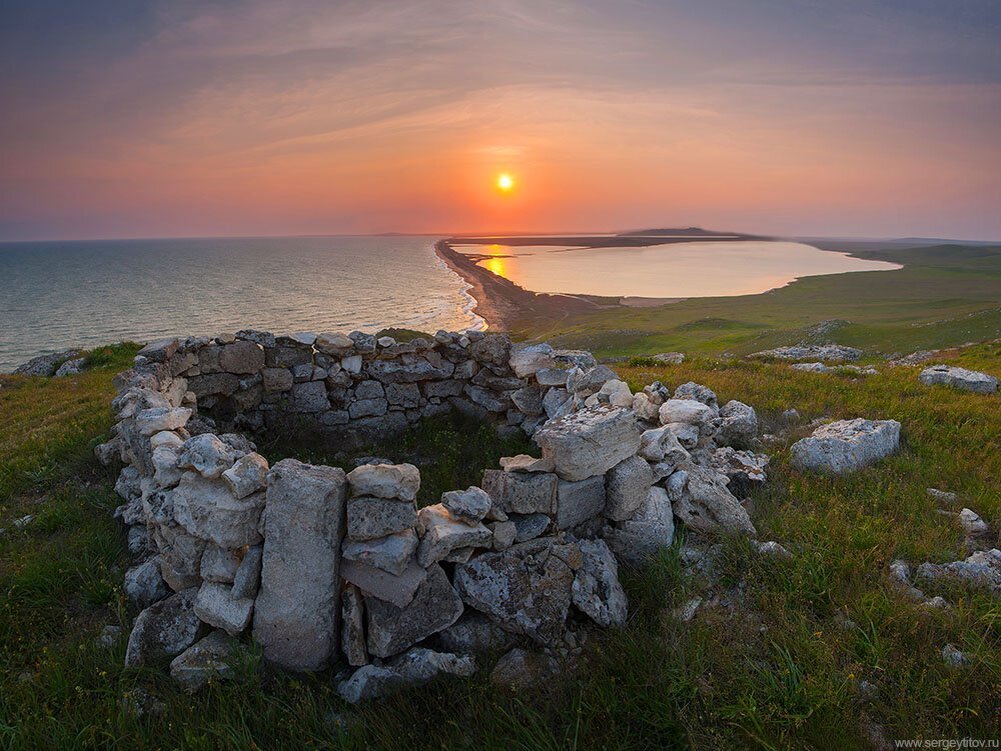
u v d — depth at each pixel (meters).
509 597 4.14
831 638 3.95
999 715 3.42
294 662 3.91
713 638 3.98
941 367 12.10
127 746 3.40
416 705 3.63
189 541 4.26
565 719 3.49
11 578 4.82
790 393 10.30
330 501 3.89
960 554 4.96
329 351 9.70
